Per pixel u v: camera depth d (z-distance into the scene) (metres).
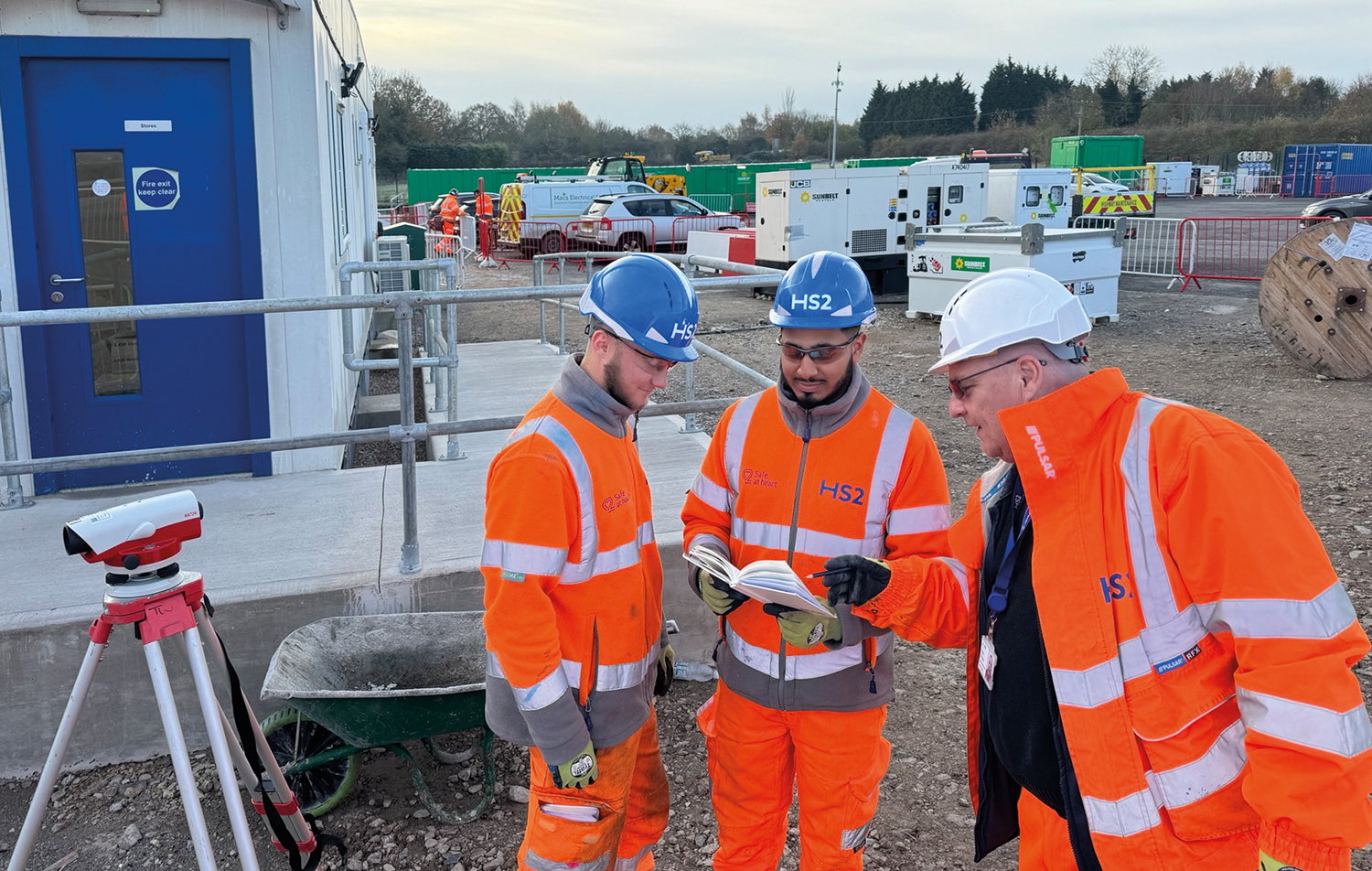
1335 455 7.24
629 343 2.17
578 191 26.00
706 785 3.55
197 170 5.48
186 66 5.39
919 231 15.88
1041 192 19.22
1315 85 84.12
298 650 3.35
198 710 3.67
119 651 3.56
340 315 6.74
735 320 15.30
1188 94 83.31
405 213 36.28
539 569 2.10
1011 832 2.16
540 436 2.15
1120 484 1.70
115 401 5.50
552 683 2.11
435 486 5.00
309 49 5.49
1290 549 1.54
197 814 2.29
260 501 4.73
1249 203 41.84
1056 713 1.81
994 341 1.76
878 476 2.40
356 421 8.56
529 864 2.30
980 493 2.08
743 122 98.06
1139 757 1.69
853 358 2.39
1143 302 15.24
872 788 2.52
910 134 102.81
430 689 3.05
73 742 3.57
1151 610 1.67
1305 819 1.47
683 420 6.39
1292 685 1.50
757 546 2.51
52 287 5.35
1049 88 102.06
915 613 2.14
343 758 3.46
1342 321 9.54
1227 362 10.69
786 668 2.43
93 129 5.31
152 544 2.35
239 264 5.61
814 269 2.32
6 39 5.09
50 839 3.26
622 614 2.30
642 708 2.38
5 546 4.15
